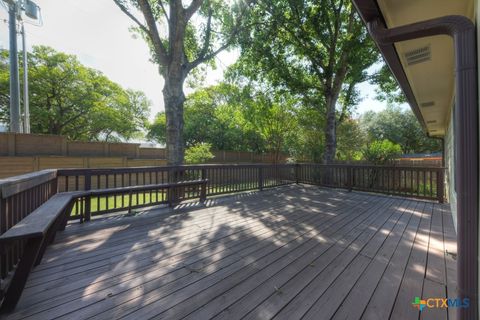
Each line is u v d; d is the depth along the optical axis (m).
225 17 8.19
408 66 2.85
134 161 10.45
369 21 1.72
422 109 5.40
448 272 2.09
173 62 6.36
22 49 10.64
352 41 7.53
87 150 9.62
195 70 9.47
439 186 5.21
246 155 15.21
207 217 3.92
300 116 13.12
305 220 3.76
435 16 1.84
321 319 1.48
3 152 7.62
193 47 8.60
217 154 13.73
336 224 3.55
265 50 8.92
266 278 1.98
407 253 2.51
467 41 1.24
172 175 4.93
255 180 6.89
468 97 1.23
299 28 8.81
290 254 2.47
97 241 2.79
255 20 8.63
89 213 3.58
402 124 22.02
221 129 16.48
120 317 1.48
